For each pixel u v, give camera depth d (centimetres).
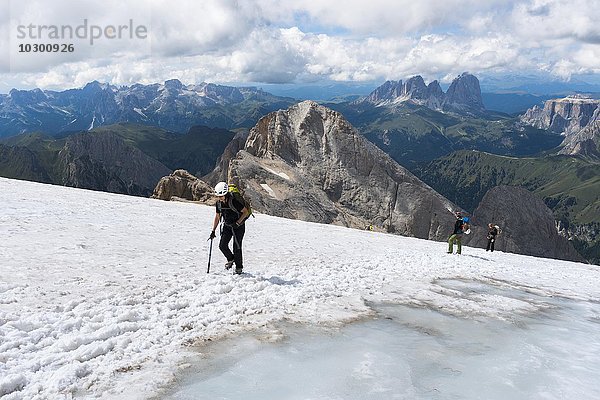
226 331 851
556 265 2777
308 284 1241
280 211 9188
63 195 3303
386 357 796
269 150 12212
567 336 1009
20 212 2152
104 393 591
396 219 11062
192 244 1766
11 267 1092
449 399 652
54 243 1468
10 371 607
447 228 10906
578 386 725
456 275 1695
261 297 1062
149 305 928
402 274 1580
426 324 1012
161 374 656
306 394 640
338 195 11506
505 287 1566
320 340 852
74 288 979
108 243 1584
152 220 2497
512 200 14112
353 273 1480
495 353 861
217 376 673
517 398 669
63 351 695
